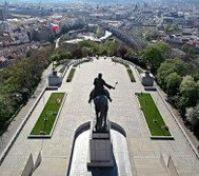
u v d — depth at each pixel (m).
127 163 137.38
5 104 175.00
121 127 166.88
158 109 191.75
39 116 179.12
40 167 132.88
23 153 145.25
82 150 148.00
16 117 182.25
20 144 152.25
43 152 145.50
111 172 131.00
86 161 138.50
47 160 139.00
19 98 198.25
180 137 161.12
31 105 198.50
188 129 171.50
